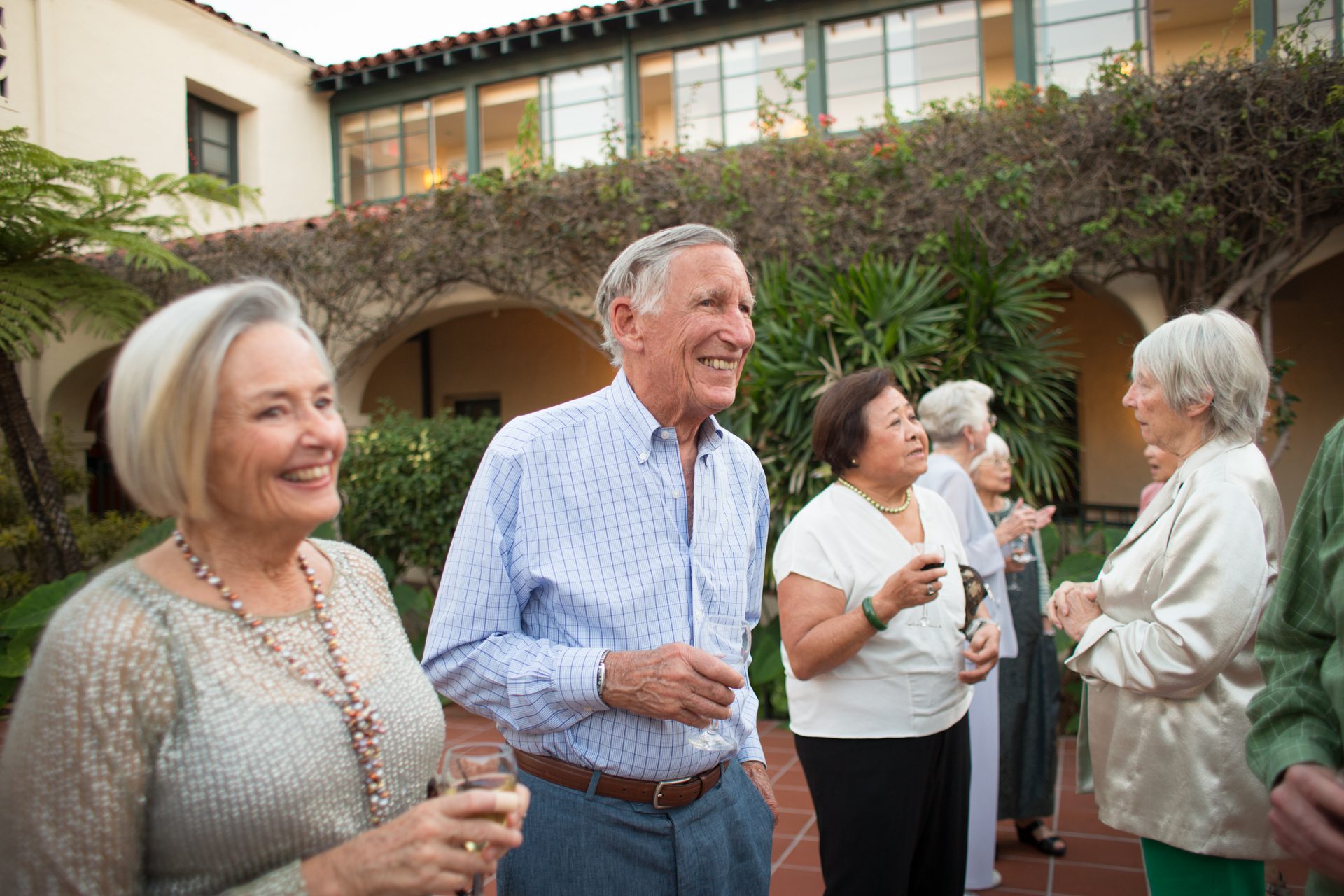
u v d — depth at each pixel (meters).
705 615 1.81
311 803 1.14
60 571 6.96
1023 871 3.42
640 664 1.56
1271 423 5.93
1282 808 1.30
